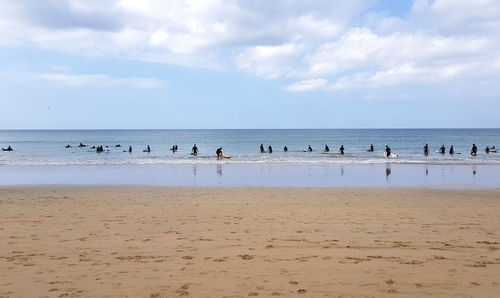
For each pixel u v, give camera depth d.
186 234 8.80
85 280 5.84
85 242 8.12
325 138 111.75
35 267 6.47
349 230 9.16
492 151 49.50
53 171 28.22
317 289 5.41
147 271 6.23
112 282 5.75
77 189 18.27
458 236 8.56
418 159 37.81
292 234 8.75
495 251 7.32
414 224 9.87
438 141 90.94
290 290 5.38
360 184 20.12
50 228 9.48
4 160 38.91
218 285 5.59
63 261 6.80
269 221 10.28
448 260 6.73
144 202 14.02
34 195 16.20
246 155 44.31
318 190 17.50
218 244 7.89
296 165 32.19
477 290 5.34
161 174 25.83
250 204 13.45
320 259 6.81
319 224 9.88
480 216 11.03
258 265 6.49
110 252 7.36
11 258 6.99
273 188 18.25
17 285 5.65
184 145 75.62
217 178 23.39
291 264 6.53
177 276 5.98
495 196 15.71
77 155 46.25
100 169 29.66
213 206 12.99
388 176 23.92
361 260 6.74
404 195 15.91
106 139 109.31
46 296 5.24
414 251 7.33
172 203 13.75
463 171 26.77
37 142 90.25
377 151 51.66
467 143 81.06
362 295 5.19
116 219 10.64
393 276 5.91
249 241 8.12
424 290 5.36
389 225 9.73
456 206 12.97
